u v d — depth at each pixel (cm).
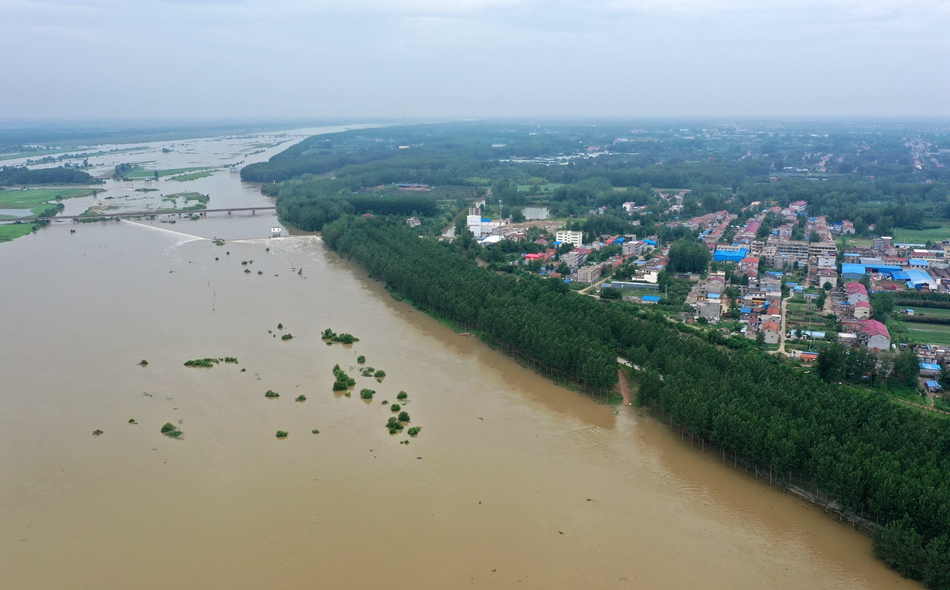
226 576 15412
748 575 15662
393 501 18250
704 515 17912
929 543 14938
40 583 15150
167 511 17750
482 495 18612
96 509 17812
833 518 17812
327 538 16738
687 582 15400
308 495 18475
